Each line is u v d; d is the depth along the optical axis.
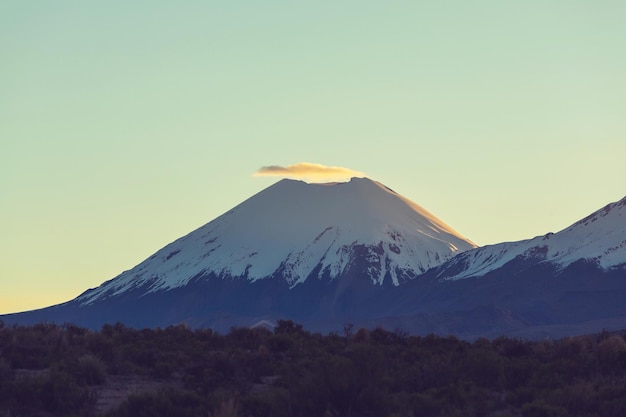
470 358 96.56
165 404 75.12
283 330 142.75
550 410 78.00
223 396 79.00
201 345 123.31
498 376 95.12
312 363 100.12
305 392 80.62
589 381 93.94
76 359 102.12
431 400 81.75
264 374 102.19
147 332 133.38
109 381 95.88
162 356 108.25
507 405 84.44
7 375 91.06
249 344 126.62
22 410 77.50
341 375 81.25
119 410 75.56
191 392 79.38
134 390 89.12
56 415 77.94
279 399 79.75
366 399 80.44
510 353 118.31
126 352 109.31
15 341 108.94
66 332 123.94
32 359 101.75
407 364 102.44
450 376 93.19
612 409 79.00
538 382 91.50
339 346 126.69
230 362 99.94
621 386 85.81
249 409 76.62
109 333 134.62
